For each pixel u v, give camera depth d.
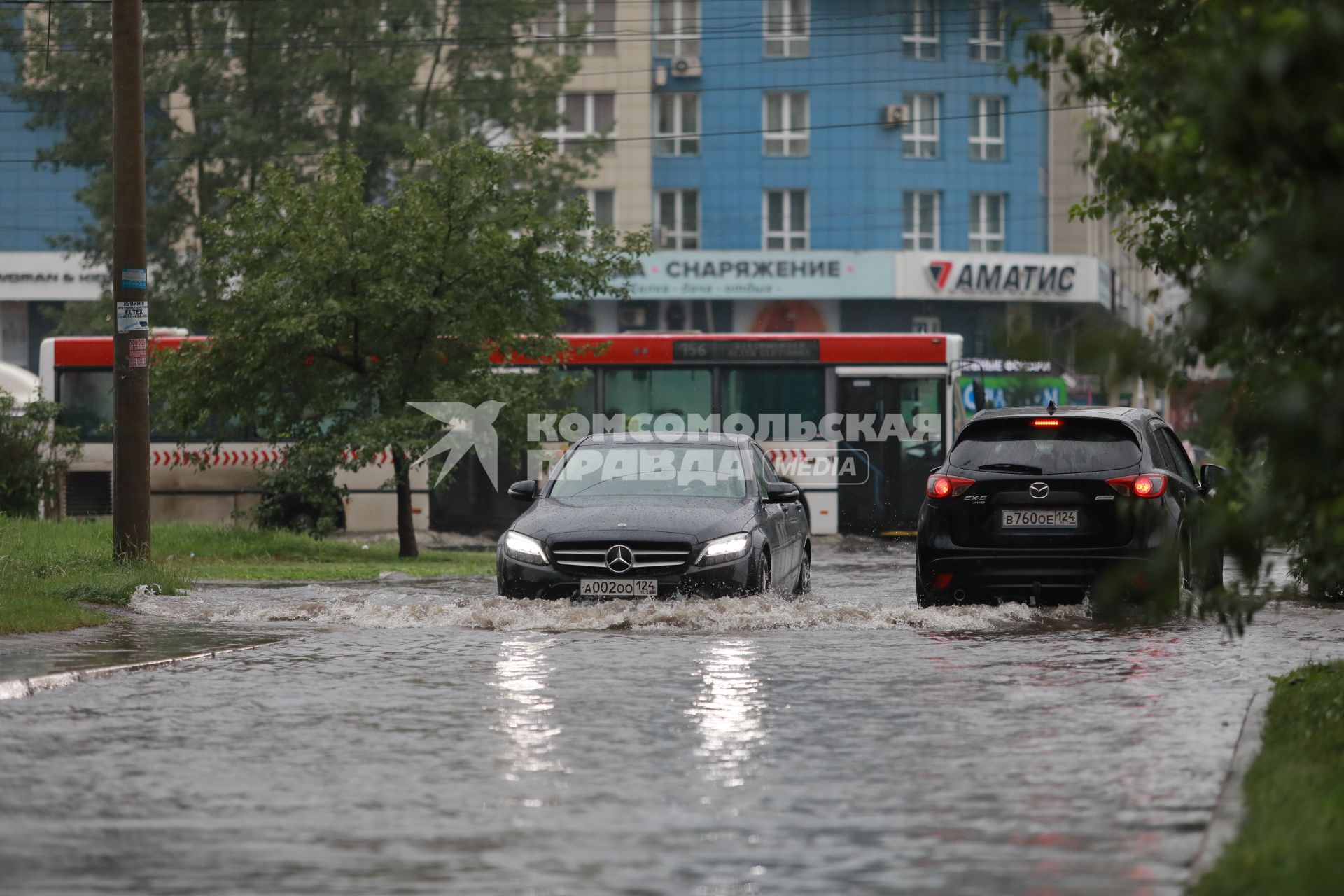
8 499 88.69
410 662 37.72
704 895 18.09
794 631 43.97
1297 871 16.95
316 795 23.36
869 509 99.38
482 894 18.16
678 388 100.31
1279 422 17.44
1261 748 25.61
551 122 174.25
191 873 19.14
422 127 167.00
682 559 48.12
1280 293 16.78
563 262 81.50
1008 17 24.45
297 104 164.75
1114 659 37.94
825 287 192.75
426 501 97.44
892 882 18.59
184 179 161.12
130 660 37.72
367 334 80.38
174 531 78.31
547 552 48.38
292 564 72.69
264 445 97.25
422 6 167.25
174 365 80.62
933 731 28.41
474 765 25.48
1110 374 18.47
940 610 47.53
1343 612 48.69
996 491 47.28
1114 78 23.69
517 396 79.12
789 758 26.00
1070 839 20.62
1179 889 18.16
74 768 25.39
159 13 162.12
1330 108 16.11
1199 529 19.67
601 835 20.92
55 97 162.50
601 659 38.09
